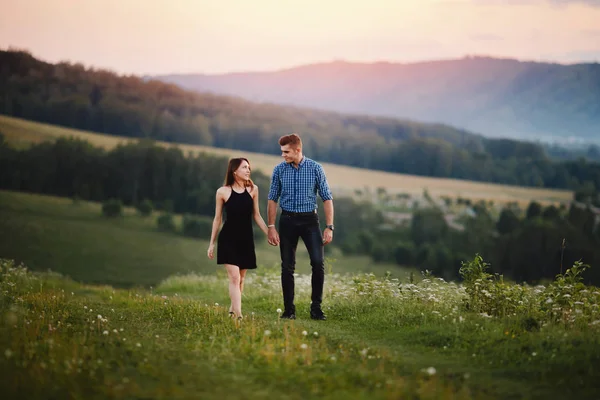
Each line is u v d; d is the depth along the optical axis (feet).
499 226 343.87
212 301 38.91
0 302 27.71
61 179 342.64
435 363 17.78
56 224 283.18
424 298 28.32
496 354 18.51
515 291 26.07
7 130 376.07
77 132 412.16
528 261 282.15
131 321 25.09
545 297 25.30
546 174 484.33
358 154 497.46
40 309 27.17
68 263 229.45
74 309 27.81
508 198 415.44
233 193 25.81
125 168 350.43
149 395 13.28
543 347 18.79
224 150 467.52
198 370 15.83
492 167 493.36
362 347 19.47
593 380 15.58
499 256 292.61
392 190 422.00
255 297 37.19
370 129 577.02
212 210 347.36
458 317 23.52
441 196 409.69
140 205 325.01
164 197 352.28
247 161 26.05
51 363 15.75
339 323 25.45
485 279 26.84
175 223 315.17
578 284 25.31
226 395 13.51
